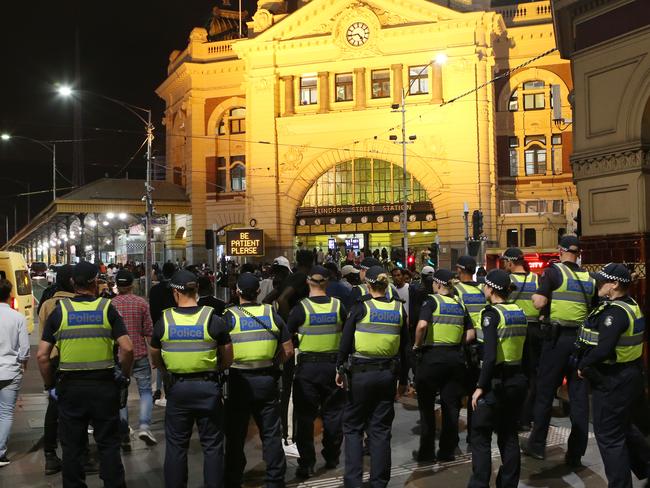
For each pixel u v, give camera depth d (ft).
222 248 164.96
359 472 22.63
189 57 168.96
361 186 145.59
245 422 23.36
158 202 161.38
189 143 167.94
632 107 29.84
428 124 136.98
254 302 23.58
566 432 30.53
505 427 22.38
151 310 31.14
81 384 21.18
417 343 26.22
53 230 201.57
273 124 146.82
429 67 137.28
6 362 26.45
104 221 175.42
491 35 140.05
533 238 135.85
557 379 26.50
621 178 30.55
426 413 26.68
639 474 22.61
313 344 25.44
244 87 152.35
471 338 26.66
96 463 26.89
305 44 143.95
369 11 139.13
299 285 29.81
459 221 133.80
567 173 144.56
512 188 147.23
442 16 134.72
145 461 27.04
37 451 28.76
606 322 20.97
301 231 148.66
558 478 24.38
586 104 32.07
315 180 147.02
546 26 143.43
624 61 30.22
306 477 25.29
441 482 24.25
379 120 140.05
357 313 23.09
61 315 21.29
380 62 139.95
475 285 29.35
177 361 20.99
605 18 31.17
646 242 29.55
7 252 64.39
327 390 25.71
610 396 21.15
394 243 158.81
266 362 23.09
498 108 147.43
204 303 28.84
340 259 140.05
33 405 37.55
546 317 27.12
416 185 141.49
